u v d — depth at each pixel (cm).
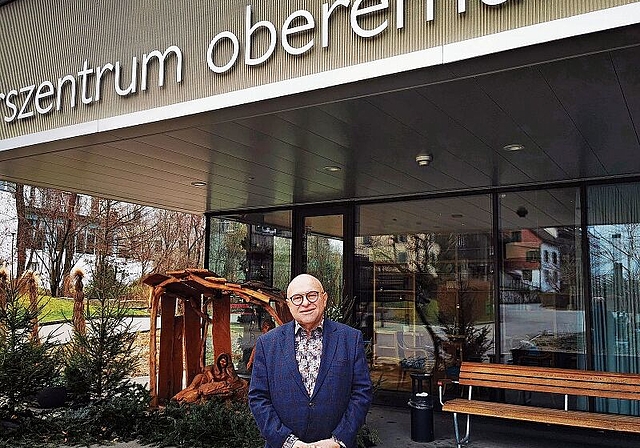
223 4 474
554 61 348
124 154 610
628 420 516
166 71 501
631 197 677
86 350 672
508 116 461
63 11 595
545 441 630
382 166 646
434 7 372
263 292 647
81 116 561
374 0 395
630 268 671
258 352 304
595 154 579
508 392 727
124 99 530
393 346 820
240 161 636
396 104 433
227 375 662
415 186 760
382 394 818
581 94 408
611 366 672
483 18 355
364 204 868
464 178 703
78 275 1310
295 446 281
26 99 609
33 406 633
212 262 1024
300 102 432
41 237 1688
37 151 602
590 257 693
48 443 570
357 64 396
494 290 746
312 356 298
